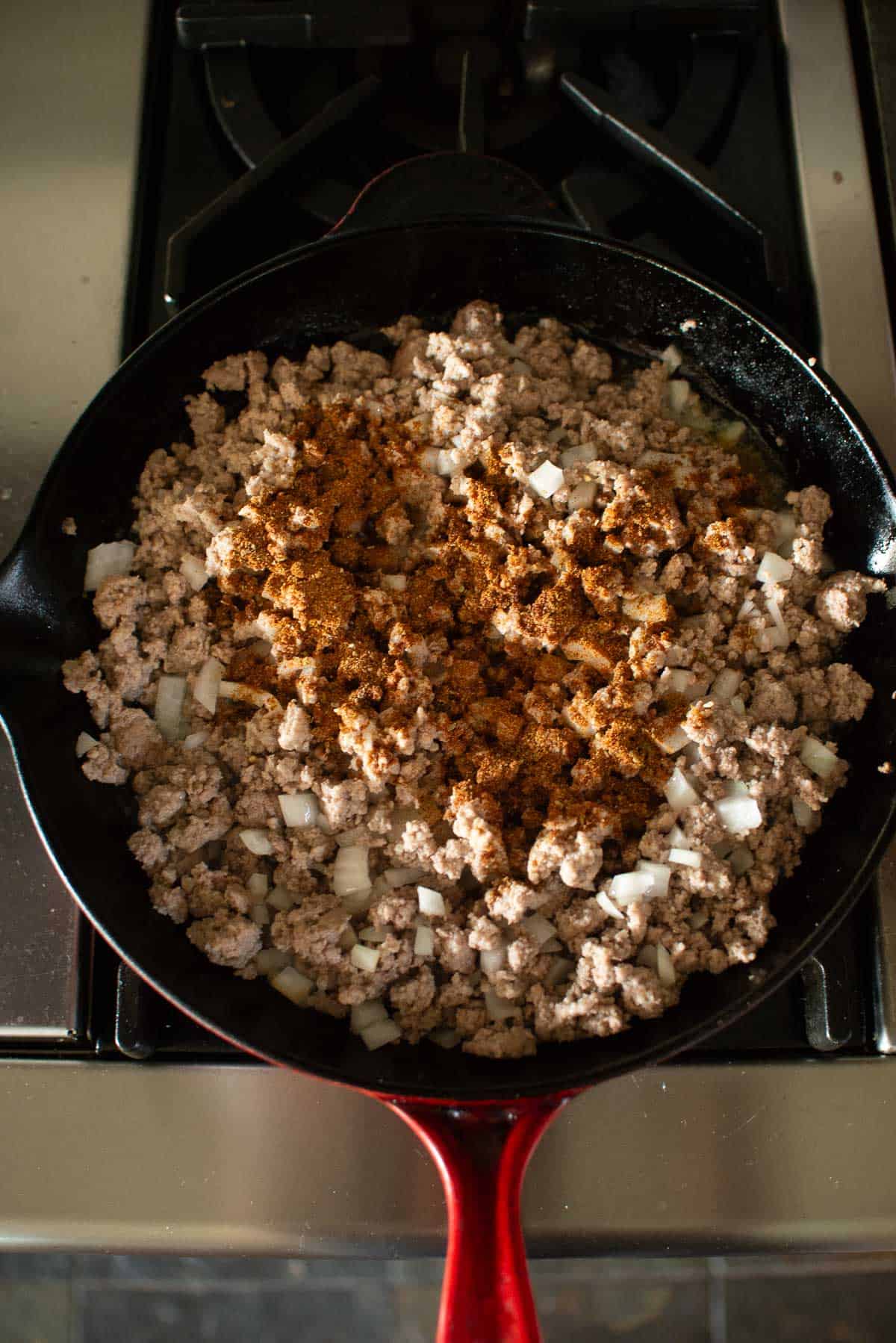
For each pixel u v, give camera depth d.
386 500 0.52
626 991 0.46
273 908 0.49
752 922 0.47
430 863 0.48
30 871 0.50
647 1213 0.48
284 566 0.50
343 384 0.53
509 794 0.49
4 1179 0.48
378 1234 0.48
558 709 0.49
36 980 0.49
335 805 0.48
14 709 0.45
